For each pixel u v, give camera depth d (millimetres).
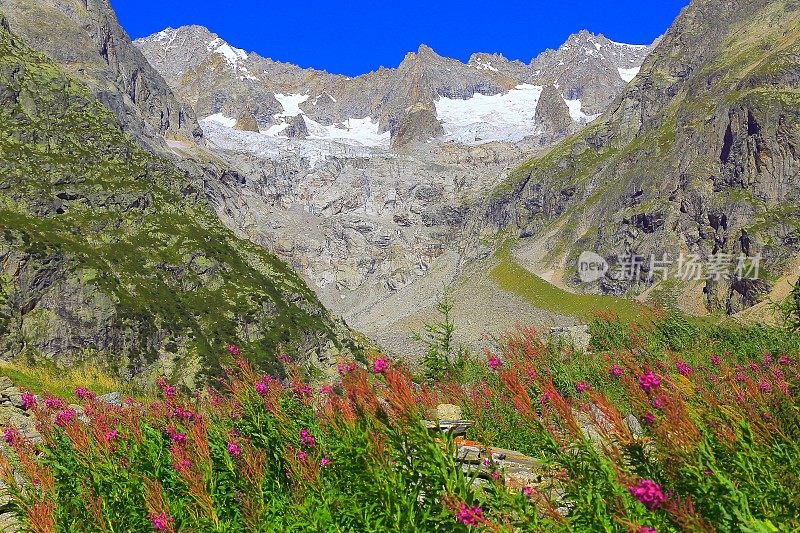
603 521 4969
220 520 7188
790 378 8977
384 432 6031
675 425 5352
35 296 89188
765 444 5656
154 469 8344
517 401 5887
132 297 99125
